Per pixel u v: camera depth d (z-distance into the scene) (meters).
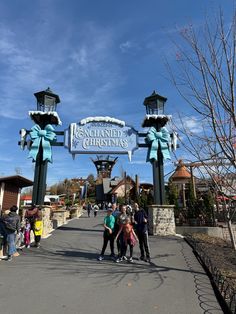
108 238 9.92
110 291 6.57
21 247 11.70
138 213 10.12
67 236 15.07
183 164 11.04
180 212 19.27
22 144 16.31
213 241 14.52
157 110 17.83
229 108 6.28
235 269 8.82
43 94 16.95
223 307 5.64
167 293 6.46
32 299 5.99
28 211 12.33
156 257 10.37
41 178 16.12
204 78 6.75
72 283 7.14
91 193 77.94
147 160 17.25
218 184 8.59
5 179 16.34
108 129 17.22
